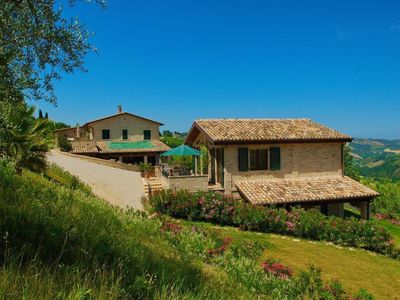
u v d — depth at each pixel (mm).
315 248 16672
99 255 4453
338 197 22109
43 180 10320
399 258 17125
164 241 8078
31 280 3182
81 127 48594
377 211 31172
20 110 12078
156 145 45094
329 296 8508
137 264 4816
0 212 4957
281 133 24484
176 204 19922
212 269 6941
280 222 18719
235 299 5191
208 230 11086
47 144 14078
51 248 4395
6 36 8820
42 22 9156
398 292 12516
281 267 9703
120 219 8141
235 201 20094
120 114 45938
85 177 19156
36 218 5102
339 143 25359
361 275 13797
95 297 3248
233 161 23469
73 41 9672
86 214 7004
